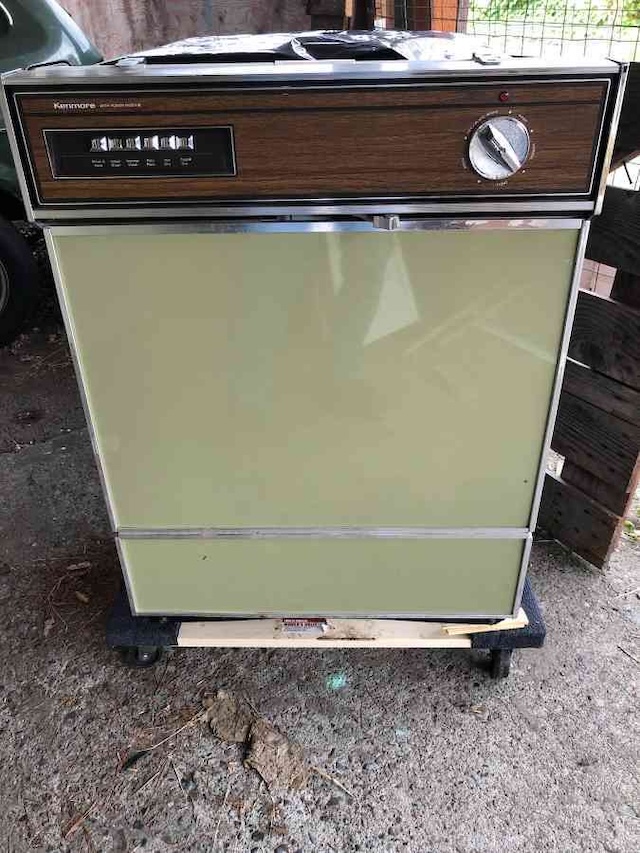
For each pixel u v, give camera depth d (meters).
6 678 1.31
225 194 0.85
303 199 0.85
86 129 0.82
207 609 1.24
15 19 2.29
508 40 1.85
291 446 1.06
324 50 0.97
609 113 0.80
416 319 0.94
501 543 1.13
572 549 1.58
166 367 0.99
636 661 1.33
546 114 0.80
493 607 1.21
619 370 1.36
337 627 1.23
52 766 1.16
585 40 1.75
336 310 0.94
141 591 1.22
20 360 2.55
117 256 0.91
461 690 1.28
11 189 2.36
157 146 0.82
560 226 0.87
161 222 0.88
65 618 1.44
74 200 0.86
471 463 1.06
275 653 1.36
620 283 1.33
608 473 1.45
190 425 1.04
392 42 0.99
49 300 2.92
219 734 1.21
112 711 1.25
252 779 1.14
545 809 1.09
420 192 0.84
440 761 1.16
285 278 0.92
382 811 1.09
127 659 1.31
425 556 1.15
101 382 1.01
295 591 1.21
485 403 1.01
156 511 1.13
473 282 0.92
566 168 0.83
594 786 1.12
